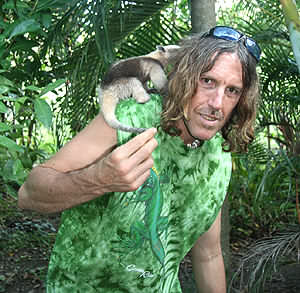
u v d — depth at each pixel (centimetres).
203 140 84
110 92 103
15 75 174
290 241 158
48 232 325
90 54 159
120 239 81
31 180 71
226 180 94
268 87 197
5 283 238
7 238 298
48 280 88
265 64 183
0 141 103
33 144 318
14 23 138
